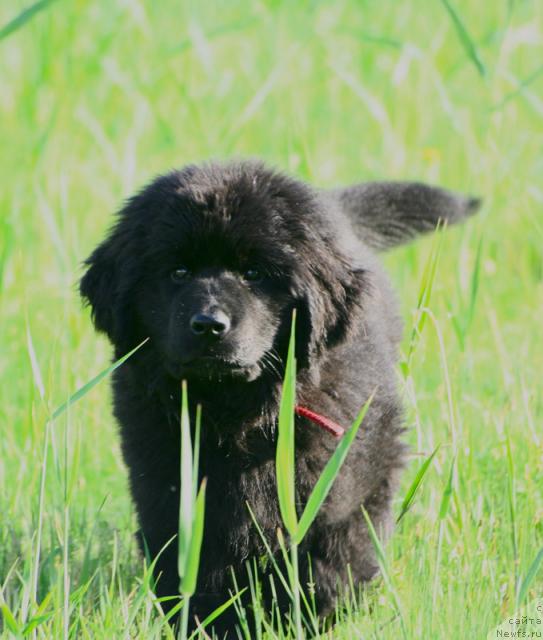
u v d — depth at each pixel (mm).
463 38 14555
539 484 9961
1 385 12961
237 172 9516
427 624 7910
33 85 17406
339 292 9492
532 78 16031
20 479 10281
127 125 19016
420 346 11391
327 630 9234
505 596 8820
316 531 9180
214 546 9320
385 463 9602
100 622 7961
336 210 10266
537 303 15000
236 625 8875
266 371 9328
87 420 11938
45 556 9445
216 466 9352
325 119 19281
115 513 11062
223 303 8805
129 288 9398
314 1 18078
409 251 14969
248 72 19297
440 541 8570
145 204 9477
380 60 20922
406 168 17969
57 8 19391
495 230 16406
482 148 17328
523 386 11172
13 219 14773
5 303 14680
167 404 9352
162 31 20906
